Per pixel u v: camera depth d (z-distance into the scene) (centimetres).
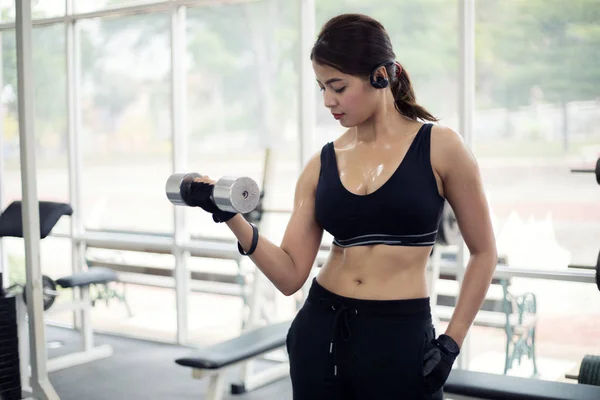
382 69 125
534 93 330
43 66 485
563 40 321
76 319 485
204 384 367
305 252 137
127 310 470
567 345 331
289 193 407
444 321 357
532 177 334
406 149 126
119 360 411
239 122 418
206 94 427
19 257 518
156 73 442
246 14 407
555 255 332
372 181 126
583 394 223
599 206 321
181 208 436
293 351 134
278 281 134
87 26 464
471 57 338
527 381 236
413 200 123
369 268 127
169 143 443
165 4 426
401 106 133
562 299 330
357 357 125
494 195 344
